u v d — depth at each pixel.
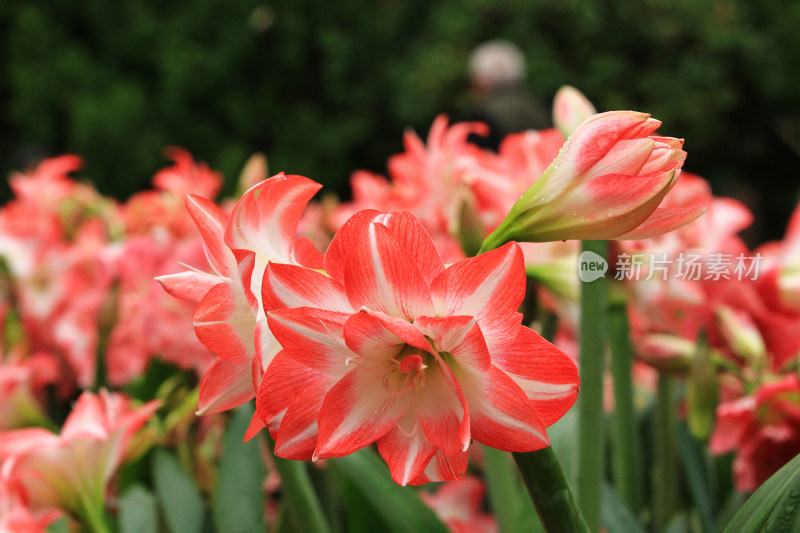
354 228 0.70
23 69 7.66
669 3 6.78
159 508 1.04
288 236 0.77
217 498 0.94
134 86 7.68
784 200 7.00
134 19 8.02
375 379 0.72
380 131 8.12
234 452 0.96
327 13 8.22
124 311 1.41
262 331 0.73
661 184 0.69
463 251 0.98
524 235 0.73
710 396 1.01
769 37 7.27
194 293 0.76
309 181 0.76
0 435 0.99
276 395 0.71
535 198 0.73
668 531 1.05
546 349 0.69
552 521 0.70
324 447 0.70
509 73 3.86
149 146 7.47
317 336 0.70
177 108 7.80
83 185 1.78
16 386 1.23
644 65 6.96
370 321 0.70
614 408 1.03
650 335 1.05
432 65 7.13
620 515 0.98
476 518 1.20
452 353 0.70
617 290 0.97
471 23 7.07
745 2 7.22
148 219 1.47
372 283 0.70
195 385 1.36
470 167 1.03
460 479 0.71
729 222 1.03
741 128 7.27
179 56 7.79
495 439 0.69
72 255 1.48
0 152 8.20
